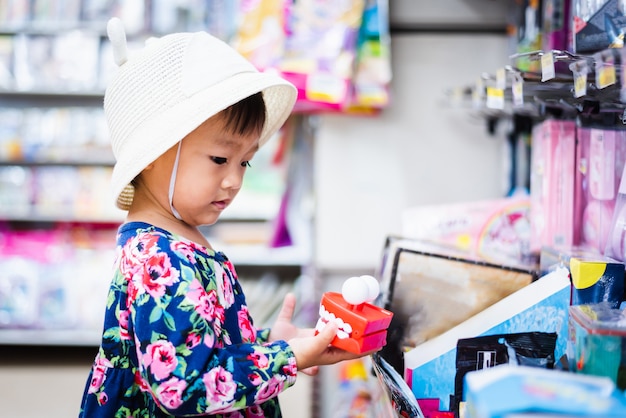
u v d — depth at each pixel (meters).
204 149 0.99
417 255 1.13
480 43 2.44
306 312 2.76
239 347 0.90
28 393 2.78
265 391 0.86
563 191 1.24
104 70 3.14
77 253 3.29
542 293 0.95
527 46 1.73
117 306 0.97
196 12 2.99
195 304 0.88
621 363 0.73
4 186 3.23
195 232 1.09
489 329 0.96
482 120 2.43
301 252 2.97
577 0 1.04
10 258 3.23
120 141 1.02
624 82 0.79
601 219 1.10
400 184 2.48
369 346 0.87
